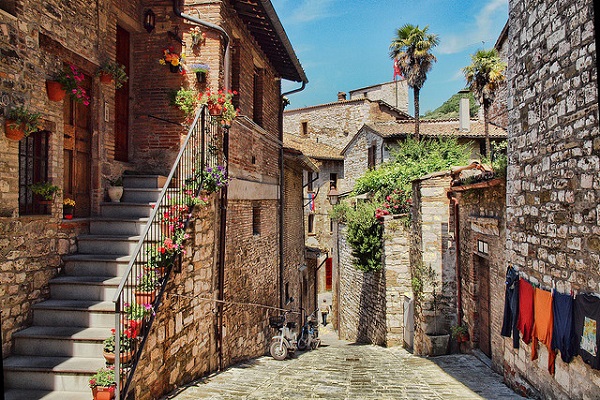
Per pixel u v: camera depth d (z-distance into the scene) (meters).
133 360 5.19
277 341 11.17
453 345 11.22
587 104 5.16
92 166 7.54
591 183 5.07
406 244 13.48
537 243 6.40
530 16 6.64
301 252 18.48
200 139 7.70
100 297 6.20
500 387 7.45
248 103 10.66
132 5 8.43
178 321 6.77
